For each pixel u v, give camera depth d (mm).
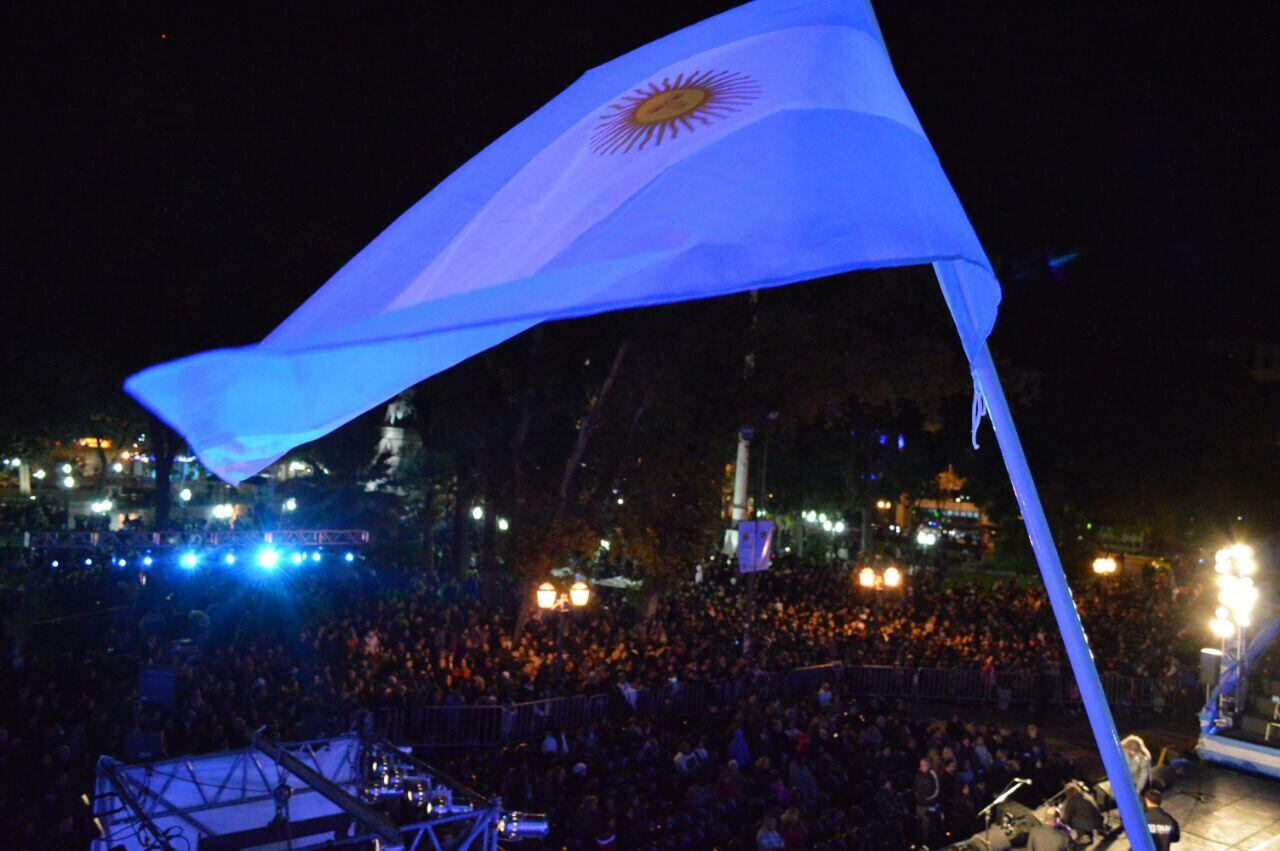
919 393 31766
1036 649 30750
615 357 30844
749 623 27391
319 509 53375
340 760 12047
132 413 45312
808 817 16516
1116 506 49375
